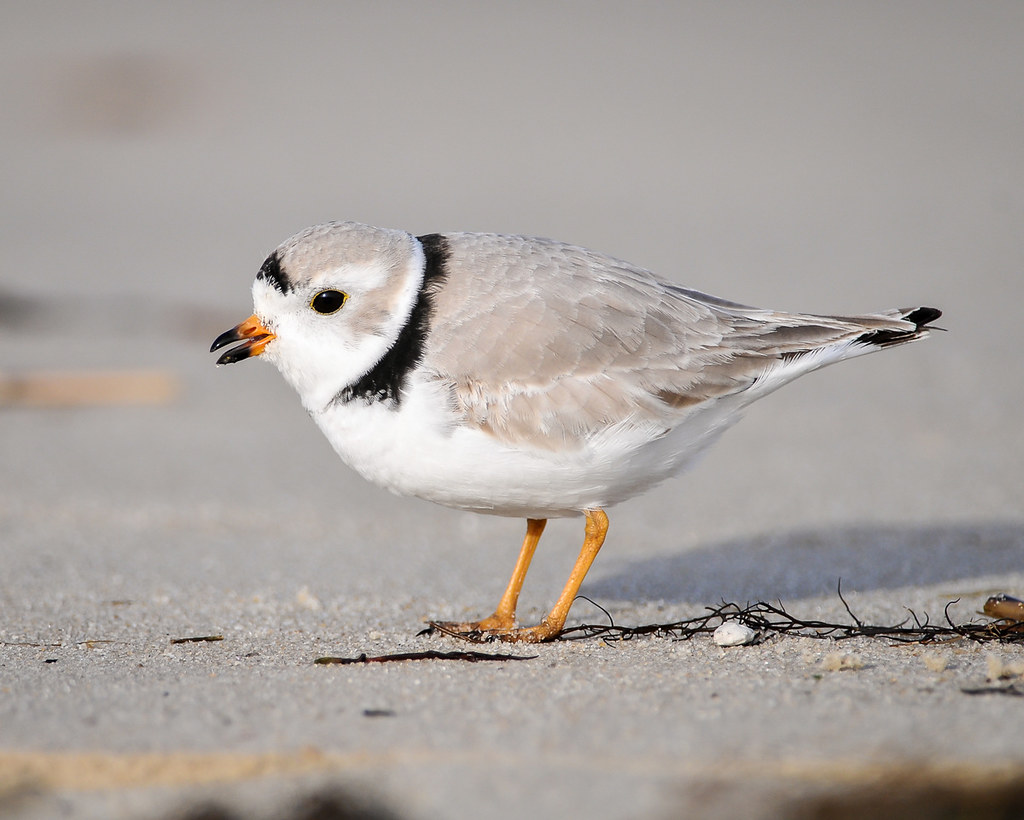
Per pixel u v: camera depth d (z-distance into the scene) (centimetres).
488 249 805
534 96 3562
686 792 512
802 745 550
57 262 2131
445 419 755
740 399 815
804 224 2338
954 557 1016
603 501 805
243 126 3278
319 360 779
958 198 2502
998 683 642
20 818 509
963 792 516
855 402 1528
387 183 2711
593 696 630
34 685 661
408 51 4066
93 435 1448
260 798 521
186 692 644
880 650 730
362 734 573
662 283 838
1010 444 1348
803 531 1114
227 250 2211
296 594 935
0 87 3559
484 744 559
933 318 854
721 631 753
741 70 3778
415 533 1157
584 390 766
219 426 1494
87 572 995
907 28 4175
